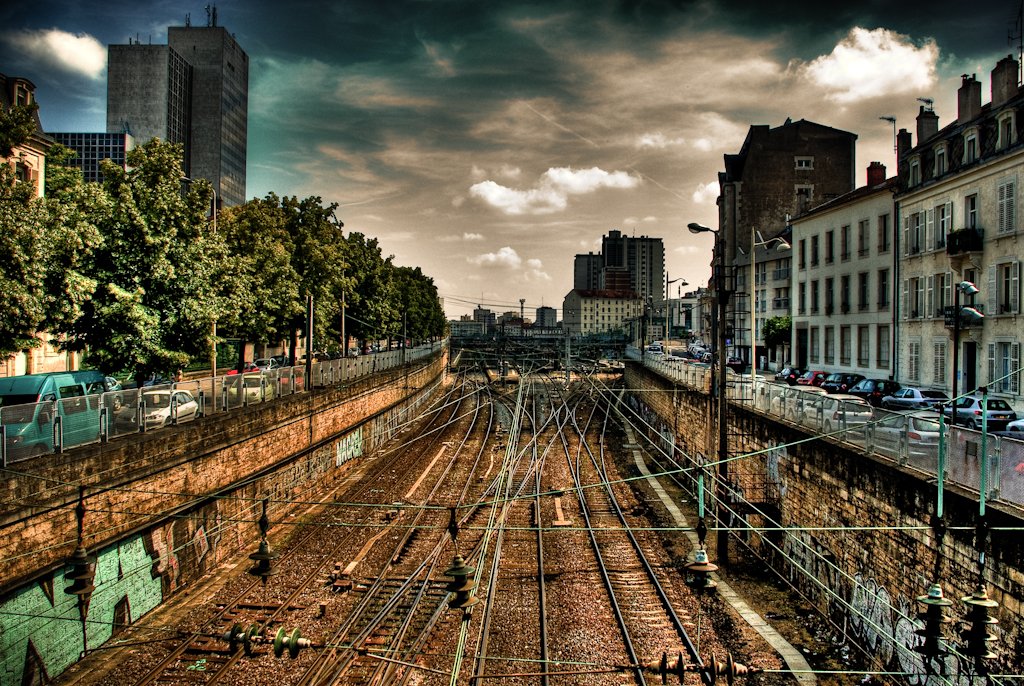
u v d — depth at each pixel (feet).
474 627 51.90
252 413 76.74
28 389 72.74
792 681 45.24
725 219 237.86
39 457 46.98
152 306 70.54
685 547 75.05
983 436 36.65
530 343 280.92
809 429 62.95
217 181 458.91
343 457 112.16
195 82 457.27
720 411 71.41
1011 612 33.68
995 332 99.25
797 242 172.14
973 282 104.83
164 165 73.46
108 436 55.11
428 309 299.79
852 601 51.29
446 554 69.72
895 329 126.52
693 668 27.07
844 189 232.73
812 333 164.04
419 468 114.42
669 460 125.29
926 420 43.62
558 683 44.62
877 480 48.19
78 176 94.63
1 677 41.60
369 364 143.13
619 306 617.21
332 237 140.05
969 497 37.45
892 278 127.65
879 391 114.01
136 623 53.62
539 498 94.27
